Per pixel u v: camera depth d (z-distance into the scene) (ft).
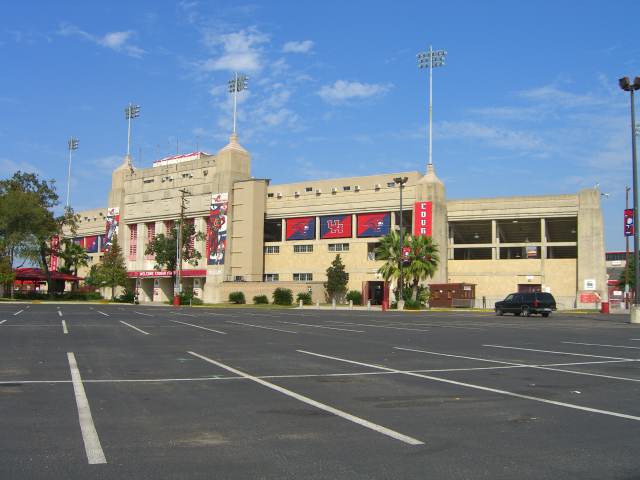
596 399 31.99
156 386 36.19
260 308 206.69
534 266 234.79
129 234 338.54
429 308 209.36
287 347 60.90
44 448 22.02
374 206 257.75
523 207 237.86
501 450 21.83
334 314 155.02
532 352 56.59
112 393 33.76
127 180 340.80
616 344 65.46
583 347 61.77
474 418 27.25
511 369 44.09
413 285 210.38
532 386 36.24
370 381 38.22
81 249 332.19
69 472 19.12
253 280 276.82
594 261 224.12
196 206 299.58
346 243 264.52
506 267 239.09
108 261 294.05
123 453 21.36
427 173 245.04
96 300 288.51
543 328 95.81
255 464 20.02
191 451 21.65
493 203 242.58
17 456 20.95
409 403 30.81
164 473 19.03
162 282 319.68
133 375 40.73
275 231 297.12
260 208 282.97
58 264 384.06
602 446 22.45
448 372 42.45
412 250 206.69
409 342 67.62
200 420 26.84
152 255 320.70
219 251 285.43
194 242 297.74
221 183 288.92
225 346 61.52
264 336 75.15
